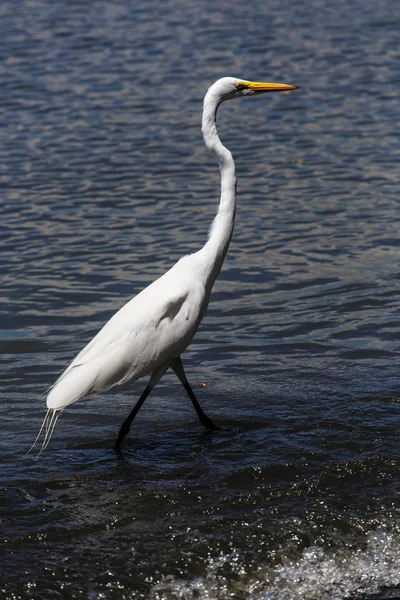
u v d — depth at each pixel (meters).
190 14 36.31
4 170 19.83
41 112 24.11
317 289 13.47
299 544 7.34
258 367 11.08
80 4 38.84
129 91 25.80
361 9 36.12
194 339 11.98
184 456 8.91
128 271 14.39
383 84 25.78
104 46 31.09
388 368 10.80
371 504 7.83
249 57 29.02
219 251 9.66
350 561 7.17
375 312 12.55
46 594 6.79
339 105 24.09
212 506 7.89
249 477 8.36
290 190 18.20
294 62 28.36
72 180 19.20
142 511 7.87
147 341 8.84
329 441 8.98
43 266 14.70
